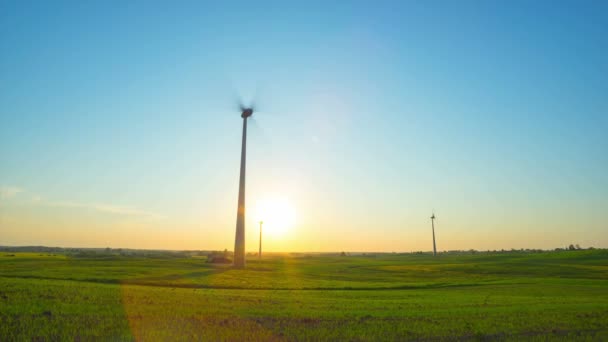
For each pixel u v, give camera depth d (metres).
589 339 22.17
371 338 21.77
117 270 69.81
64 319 23.86
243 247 104.88
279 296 40.78
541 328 24.69
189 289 45.72
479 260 166.25
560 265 116.06
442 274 90.44
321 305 33.88
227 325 24.12
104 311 26.77
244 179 110.88
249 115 113.94
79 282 46.75
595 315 29.38
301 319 26.56
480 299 40.88
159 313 26.89
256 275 75.75
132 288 42.00
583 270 98.44
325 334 22.44
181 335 21.47
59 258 116.50
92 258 124.25
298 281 64.56
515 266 112.06
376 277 80.44
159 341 20.33
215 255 128.25
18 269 65.62
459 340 21.81
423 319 27.27
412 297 43.09
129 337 20.72
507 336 22.72
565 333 23.48
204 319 25.55
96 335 20.88
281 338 21.50
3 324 22.05
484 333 23.28
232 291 45.53
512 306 34.78
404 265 130.00
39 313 25.08
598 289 54.78
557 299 41.25
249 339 21.14
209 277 64.50
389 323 25.73
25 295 31.14
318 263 151.12
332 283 61.50
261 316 27.25
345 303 35.88
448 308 33.28
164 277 60.91
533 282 68.06
